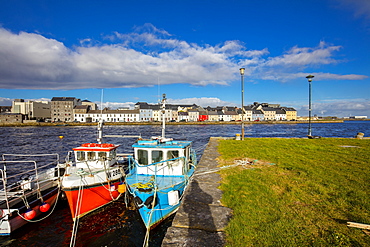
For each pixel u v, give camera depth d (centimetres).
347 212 619
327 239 493
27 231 1099
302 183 873
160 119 13438
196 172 1084
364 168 1097
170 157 1247
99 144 1470
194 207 682
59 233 1088
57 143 4203
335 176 956
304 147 1866
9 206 1064
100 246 988
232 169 1126
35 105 11894
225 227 564
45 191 1270
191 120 14112
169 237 526
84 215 1227
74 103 12900
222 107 16400
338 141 2308
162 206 1054
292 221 575
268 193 773
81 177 1197
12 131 7038
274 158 1390
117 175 1432
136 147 1266
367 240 485
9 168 2305
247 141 2427
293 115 15888
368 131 6994
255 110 15025
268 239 504
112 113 12775
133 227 1125
